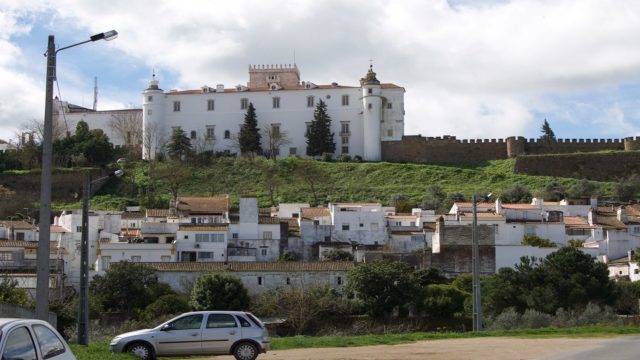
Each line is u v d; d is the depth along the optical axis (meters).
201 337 42.12
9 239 123.44
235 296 90.75
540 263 97.81
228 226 132.25
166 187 199.38
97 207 182.38
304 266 104.38
